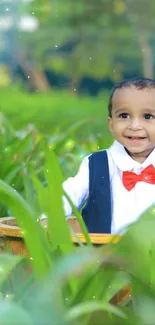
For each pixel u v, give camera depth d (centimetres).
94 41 2294
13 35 2233
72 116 1518
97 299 114
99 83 2333
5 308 91
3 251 178
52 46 2259
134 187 235
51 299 99
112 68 2311
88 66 2302
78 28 2288
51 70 2308
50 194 129
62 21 2275
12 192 116
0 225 179
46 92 1914
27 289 118
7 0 2228
